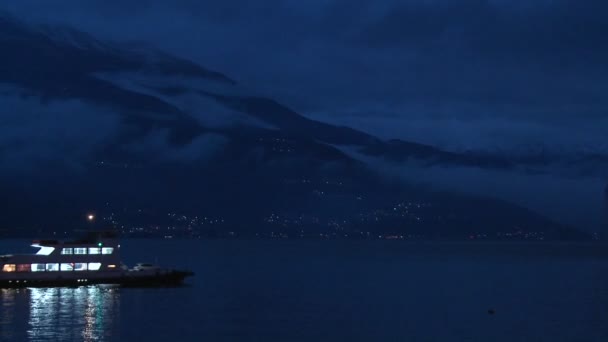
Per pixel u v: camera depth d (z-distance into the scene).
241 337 84.81
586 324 95.88
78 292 120.75
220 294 128.62
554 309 111.69
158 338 83.44
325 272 198.00
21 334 84.75
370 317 101.69
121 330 87.94
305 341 82.94
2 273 122.19
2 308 103.00
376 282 163.88
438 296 131.88
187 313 102.44
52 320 94.19
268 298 125.19
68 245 126.31
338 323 95.88
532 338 85.75
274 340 83.38
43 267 124.88
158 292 125.50
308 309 109.81
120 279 129.25
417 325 94.69
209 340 82.75
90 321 93.81
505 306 115.56
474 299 126.56
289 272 197.00
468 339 85.06
